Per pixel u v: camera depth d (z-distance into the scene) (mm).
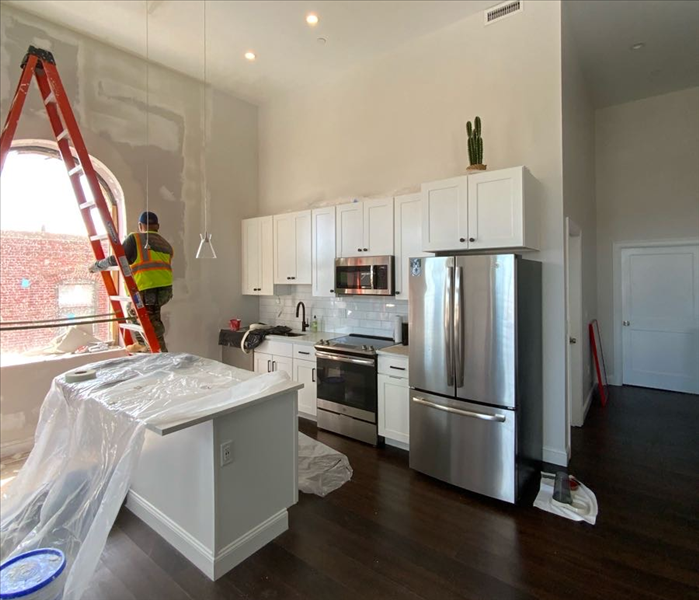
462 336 2783
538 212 3172
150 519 2338
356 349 3600
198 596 1836
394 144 4094
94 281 4027
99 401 2031
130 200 4094
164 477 2223
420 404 3002
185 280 4633
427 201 3227
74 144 2920
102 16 3494
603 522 2393
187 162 4617
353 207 4035
